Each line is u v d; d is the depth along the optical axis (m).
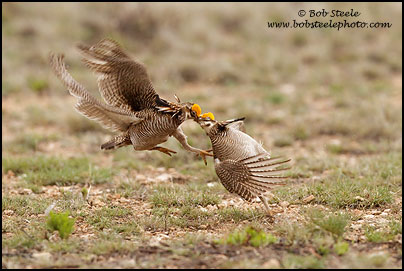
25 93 35.12
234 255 12.38
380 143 25.22
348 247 12.73
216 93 35.31
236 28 49.09
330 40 45.03
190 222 15.29
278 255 12.37
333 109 31.72
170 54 41.47
